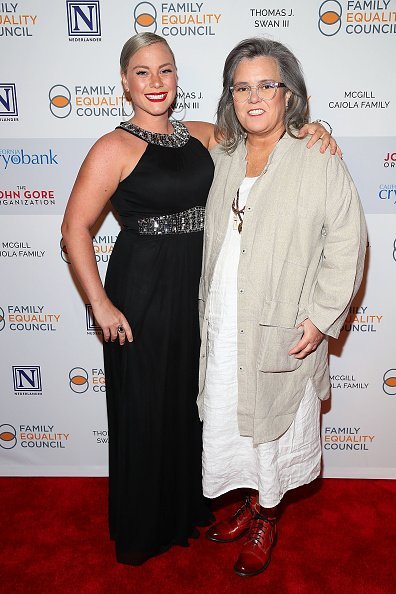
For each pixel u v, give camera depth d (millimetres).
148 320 1736
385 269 2193
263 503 1752
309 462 1824
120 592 1791
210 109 2066
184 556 1952
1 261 2240
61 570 1886
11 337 2332
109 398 1898
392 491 2322
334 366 2322
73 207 1649
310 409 1760
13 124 2090
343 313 1583
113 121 2084
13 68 2029
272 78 1491
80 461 2475
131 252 1725
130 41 1604
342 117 2043
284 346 1597
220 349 1673
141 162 1635
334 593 1775
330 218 1522
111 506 1998
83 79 2041
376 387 2334
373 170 2092
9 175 2145
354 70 1994
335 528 2082
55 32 1993
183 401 1850
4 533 2072
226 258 1638
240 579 1841
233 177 1643
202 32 1984
